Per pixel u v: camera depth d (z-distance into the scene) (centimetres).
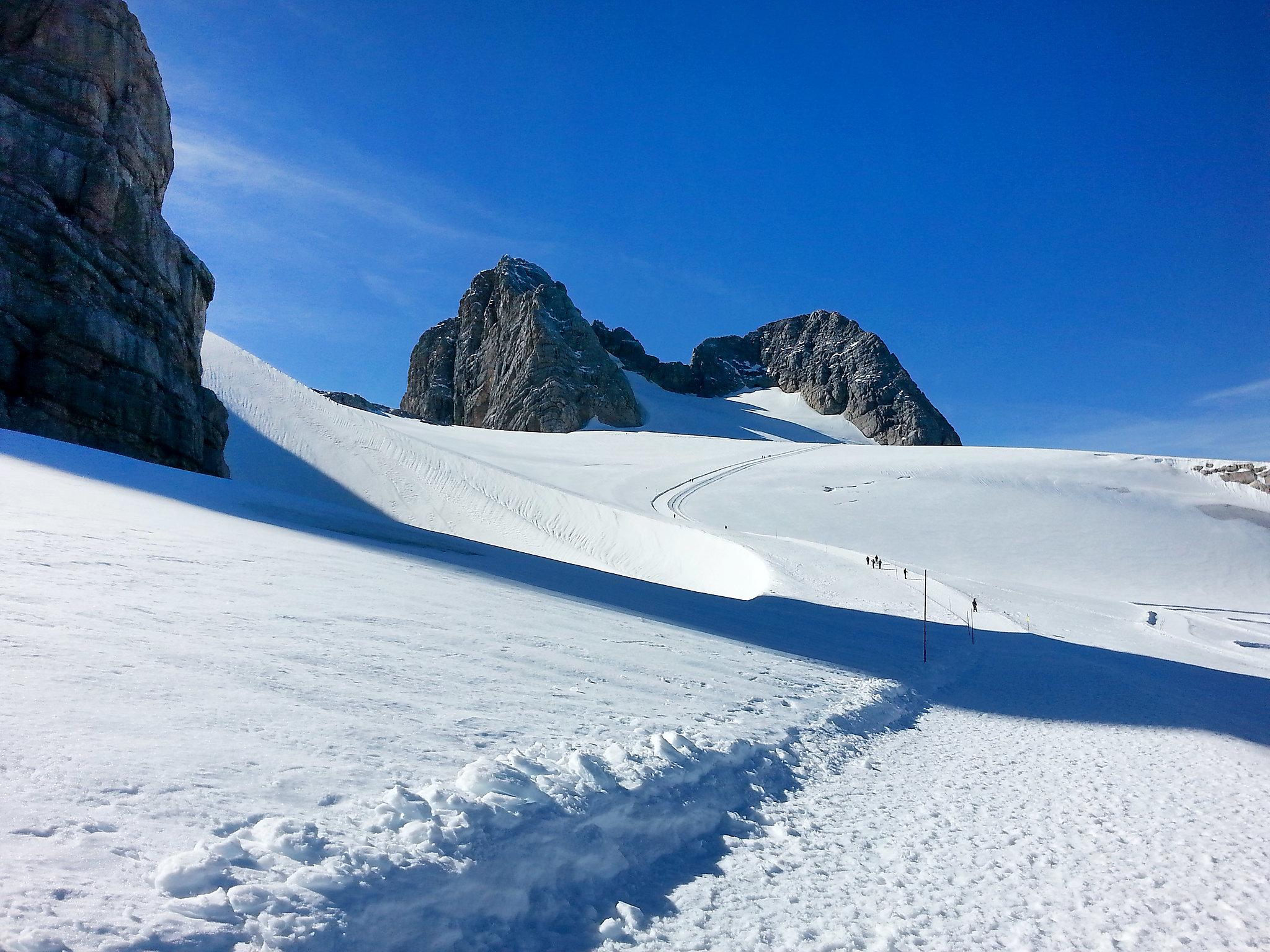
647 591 1764
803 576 3372
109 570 663
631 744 512
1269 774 792
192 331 3203
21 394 2345
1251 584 5016
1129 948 382
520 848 348
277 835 291
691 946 332
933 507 6234
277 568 859
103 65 2731
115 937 217
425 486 4938
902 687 1075
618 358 19238
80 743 319
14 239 2380
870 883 426
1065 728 971
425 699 500
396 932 274
